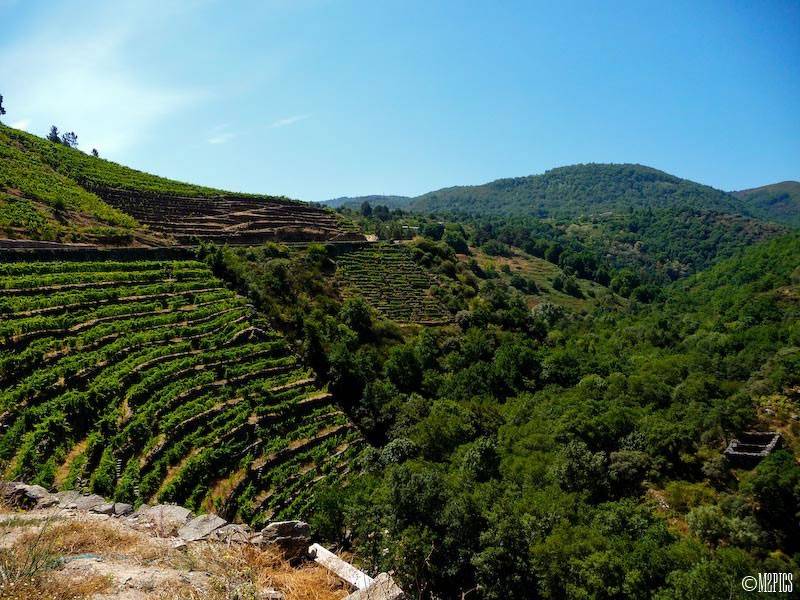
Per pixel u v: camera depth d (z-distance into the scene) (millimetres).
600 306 128375
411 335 75375
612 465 43406
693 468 45594
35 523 11547
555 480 39500
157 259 60594
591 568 25766
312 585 10312
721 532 35156
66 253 51844
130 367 38625
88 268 51688
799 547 34594
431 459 45125
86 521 12055
